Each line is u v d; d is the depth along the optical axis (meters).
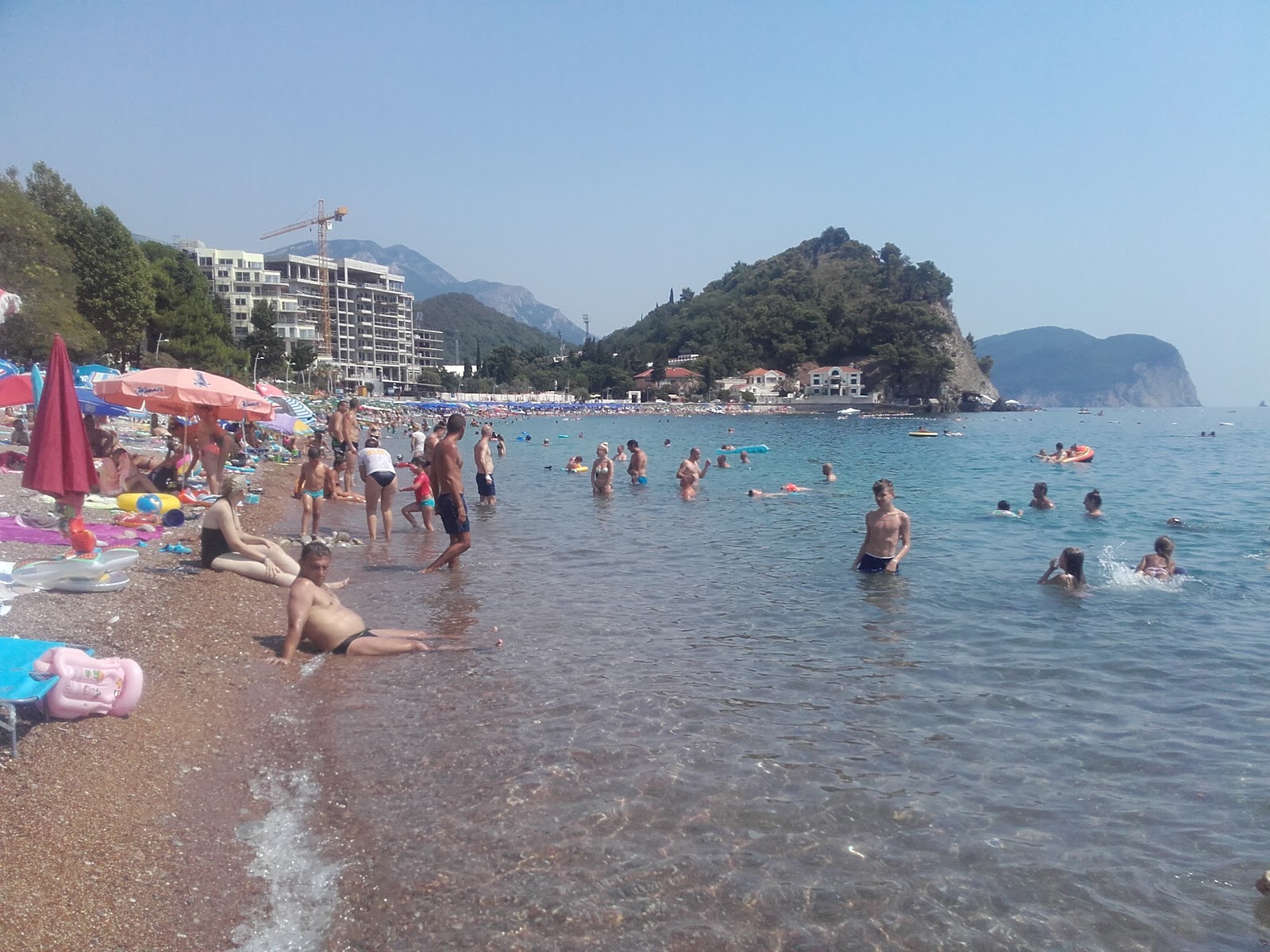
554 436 65.38
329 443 28.48
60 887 4.14
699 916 4.23
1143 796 5.49
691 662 8.05
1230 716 6.82
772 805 5.30
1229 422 117.88
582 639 8.82
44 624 7.66
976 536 15.54
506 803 5.30
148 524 12.59
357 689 7.27
